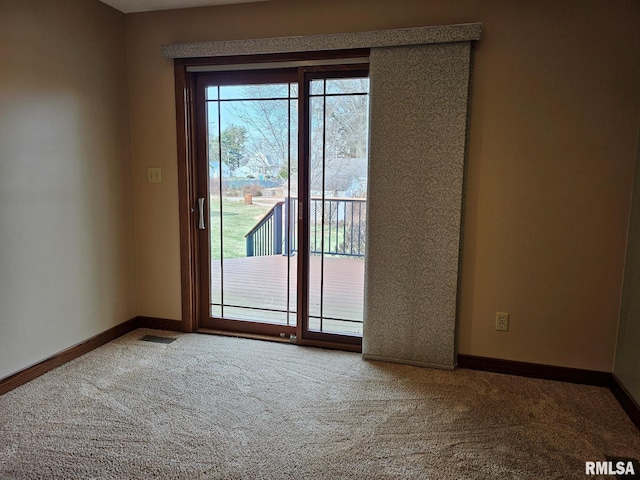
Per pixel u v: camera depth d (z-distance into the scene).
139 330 3.32
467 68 2.47
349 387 2.45
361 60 2.70
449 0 2.50
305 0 2.73
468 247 2.65
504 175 2.54
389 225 2.71
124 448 1.88
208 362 2.76
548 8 2.36
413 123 2.59
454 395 2.37
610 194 2.39
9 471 1.72
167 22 3.01
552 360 2.59
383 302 2.77
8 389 2.34
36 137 2.46
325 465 1.78
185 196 3.13
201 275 3.31
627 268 2.36
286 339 3.15
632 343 2.23
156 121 3.13
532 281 2.57
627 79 2.30
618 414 2.20
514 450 1.89
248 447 1.90
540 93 2.43
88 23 2.78
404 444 1.93
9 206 2.31
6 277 2.32
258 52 2.80
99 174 2.93
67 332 2.73
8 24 2.27
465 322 2.72
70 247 2.72
